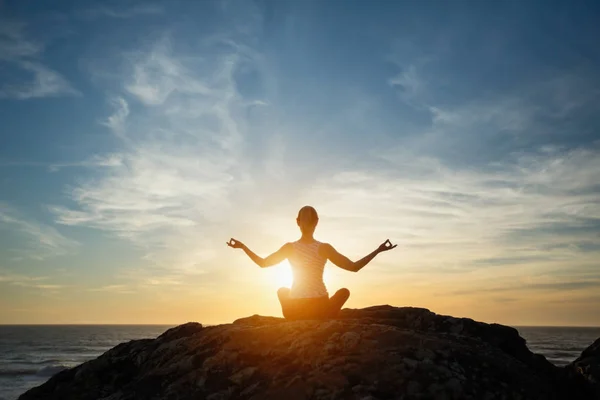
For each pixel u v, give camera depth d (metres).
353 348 5.63
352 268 6.79
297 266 6.95
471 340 6.33
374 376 5.20
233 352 5.99
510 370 5.56
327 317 7.10
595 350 6.51
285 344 5.99
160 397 5.65
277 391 5.22
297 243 7.02
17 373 51.50
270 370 5.62
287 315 7.04
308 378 5.30
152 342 7.53
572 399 6.00
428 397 4.98
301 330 6.21
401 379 5.14
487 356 5.72
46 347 103.75
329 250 6.88
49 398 6.56
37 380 45.28
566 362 63.34
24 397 6.68
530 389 5.34
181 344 6.75
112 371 6.89
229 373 5.74
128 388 6.02
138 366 6.89
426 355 5.52
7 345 110.06
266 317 7.71
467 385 5.13
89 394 6.47
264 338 6.17
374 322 7.24
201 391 5.56
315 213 7.03
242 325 7.27
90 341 132.38
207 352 6.18
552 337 173.12
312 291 6.83
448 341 6.02
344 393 5.03
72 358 74.69
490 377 5.35
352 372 5.27
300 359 5.67
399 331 6.03
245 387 5.48
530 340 143.88
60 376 7.02
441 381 5.14
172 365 6.16
